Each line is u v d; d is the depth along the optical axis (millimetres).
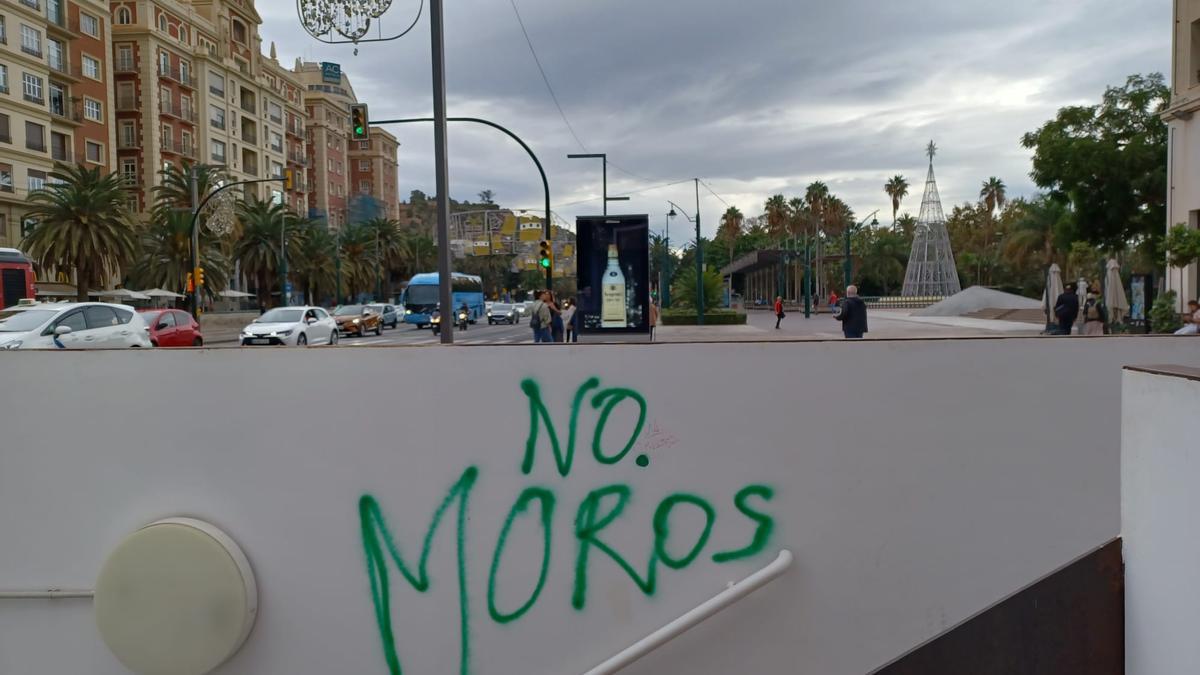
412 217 167625
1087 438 2535
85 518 2643
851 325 16266
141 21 61688
